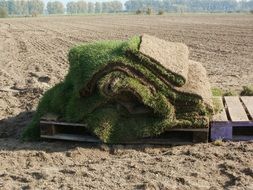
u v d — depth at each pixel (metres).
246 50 18.88
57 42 24.97
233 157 6.16
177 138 6.94
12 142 7.27
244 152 6.39
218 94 8.77
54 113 7.22
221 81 11.98
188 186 5.31
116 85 6.51
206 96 7.05
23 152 6.65
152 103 6.60
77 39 26.78
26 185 5.48
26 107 9.34
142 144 6.82
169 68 6.76
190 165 5.95
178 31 32.66
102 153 6.60
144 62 6.71
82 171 5.78
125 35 29.59
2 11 91.44
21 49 21.67
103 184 5.43
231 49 19.41
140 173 5.75
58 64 15.95
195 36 27.30
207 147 6.63
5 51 20.86
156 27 39.25
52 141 7.18
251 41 22.80
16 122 8.35
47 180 5.61
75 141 7.08
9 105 9.57
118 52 6.95
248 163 5.99
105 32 33.16
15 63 16.59
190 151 6.46
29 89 10.85
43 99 7.66
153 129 6.67
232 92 9.30
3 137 7.68
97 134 6.67
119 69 6.66
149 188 5.24
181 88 6.79
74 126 7.09
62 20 62.66
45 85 11.77
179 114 6.77
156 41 7.93
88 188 5.33
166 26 40.66
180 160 6.16
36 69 14.98
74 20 61.69
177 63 7.08
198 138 6.79
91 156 6.50
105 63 6.68
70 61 7.39
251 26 37.59
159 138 6.90
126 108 6.75
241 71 13.66
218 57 16.97
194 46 21.16
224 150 6.48
